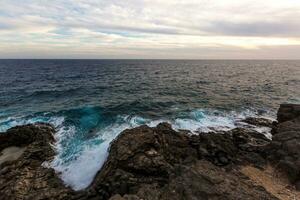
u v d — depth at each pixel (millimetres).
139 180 13766
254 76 69375
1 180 13766
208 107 29984
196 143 18281
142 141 15820
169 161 15938
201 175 12367
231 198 10805
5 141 18906
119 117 24891
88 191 13469
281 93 40812
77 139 19594
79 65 127312
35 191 13078
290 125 19328
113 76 67438
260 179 14406
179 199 11039
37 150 17203
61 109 27812
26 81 54438
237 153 17797
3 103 31641
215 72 84250
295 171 14141
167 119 24734
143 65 132875
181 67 115500
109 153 16156
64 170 15672
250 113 28359
